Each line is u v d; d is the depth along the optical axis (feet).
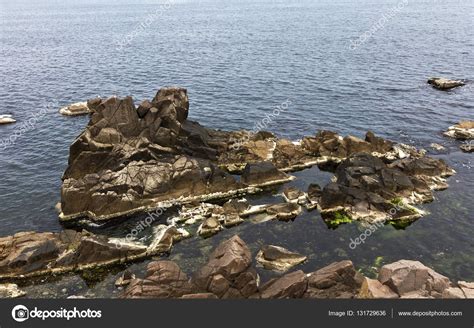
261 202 155.94
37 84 325.62
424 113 250.78
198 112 254.47
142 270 120.37
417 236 134.82
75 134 224.33
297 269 119.24
